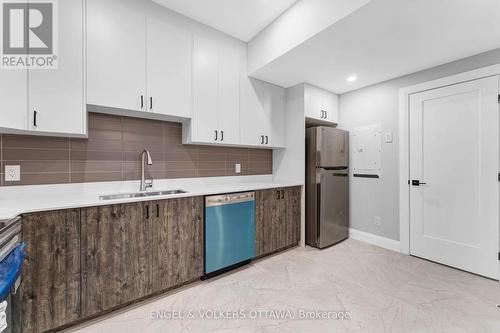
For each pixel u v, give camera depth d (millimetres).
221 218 2186
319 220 2928
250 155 3174
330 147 3008
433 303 1764
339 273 2266
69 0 1612
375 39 1907
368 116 3100
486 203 2158
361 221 3201
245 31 2482
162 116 2191
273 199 2691
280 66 2473
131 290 1685
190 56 2236
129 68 1871
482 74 2160
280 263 2510
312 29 1857
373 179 3055
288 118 3172
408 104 2695
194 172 2641
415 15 1594
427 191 2555
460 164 2316
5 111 1379
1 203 1475
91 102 1701
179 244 1933
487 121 2146
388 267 2391
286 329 1493
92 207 1524
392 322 1553
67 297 1437
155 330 1486
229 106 2562
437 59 2307
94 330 1479
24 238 1300
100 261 1555
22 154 1710
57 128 1571
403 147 2736
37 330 1339
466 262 2279
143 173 2209
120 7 1827
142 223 1734
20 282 1281
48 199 1642
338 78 2828
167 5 2041
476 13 1569
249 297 1859
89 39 1692
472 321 1556
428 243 2551
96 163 2027
